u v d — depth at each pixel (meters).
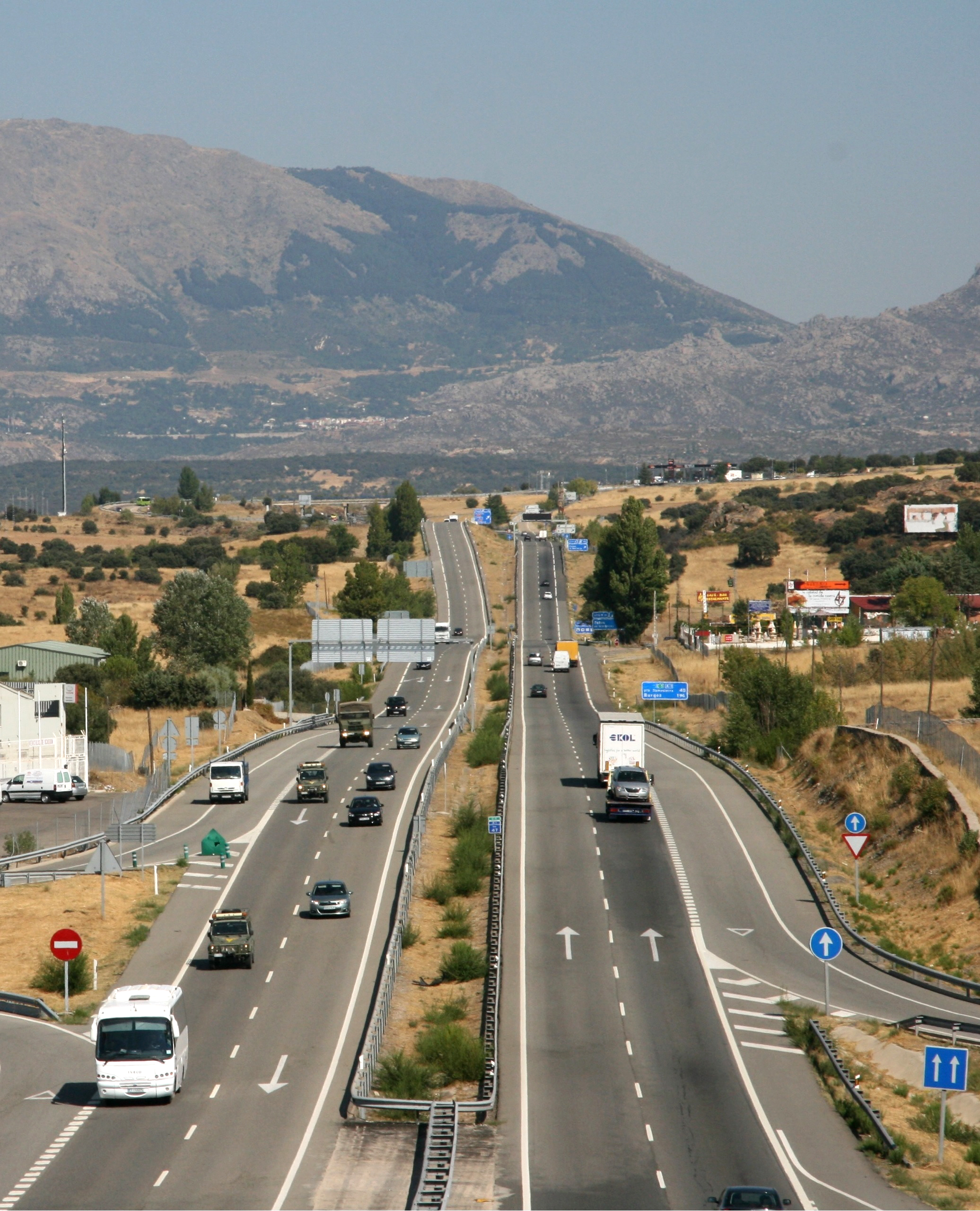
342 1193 115.06
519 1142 132.62
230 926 195.62
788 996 186.50
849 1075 154.12
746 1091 149.75
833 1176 124.50
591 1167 125.50
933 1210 116.44
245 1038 164.25
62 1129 131.50
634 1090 149.62
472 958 194.50
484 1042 158.00
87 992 186.00
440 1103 135.25
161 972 193.62
